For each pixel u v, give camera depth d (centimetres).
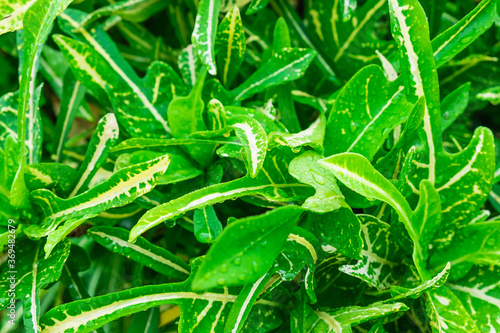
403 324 81
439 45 80
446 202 79
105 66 82
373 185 73
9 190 80
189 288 77
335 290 81
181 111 80
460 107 83
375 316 75
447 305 77
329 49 89
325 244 77
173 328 87
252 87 83
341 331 75
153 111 83
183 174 80
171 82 83
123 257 88
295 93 86
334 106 78
